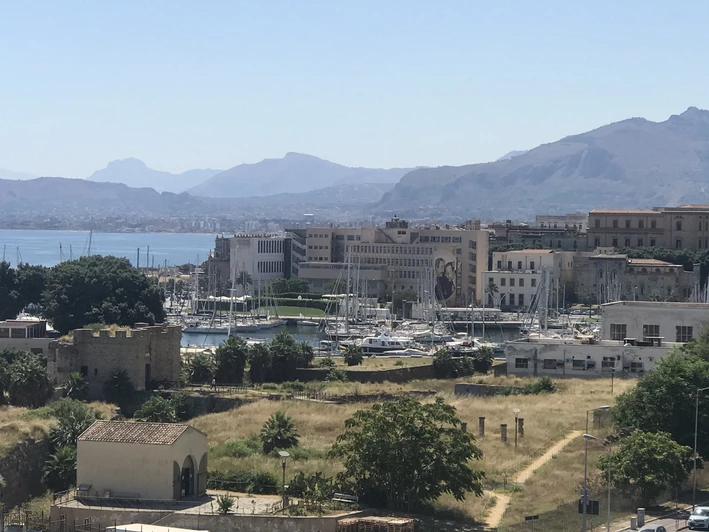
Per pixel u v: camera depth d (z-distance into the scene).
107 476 127.50
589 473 137.50
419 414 127.31
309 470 142.00
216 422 176.00
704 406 141.88
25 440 149.50
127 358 199.50
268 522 116.25
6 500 140.50
